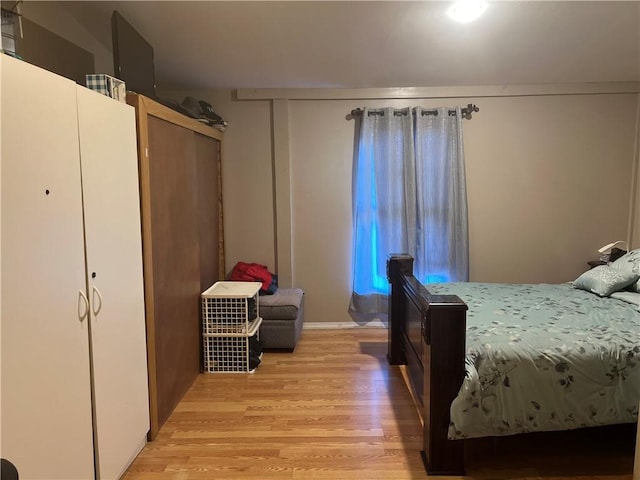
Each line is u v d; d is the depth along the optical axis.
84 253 1.64
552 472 2.03
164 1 2.18
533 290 3.12
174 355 2.66
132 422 2.06
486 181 4.05
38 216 1.38
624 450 2.20
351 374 3.16
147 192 2.21
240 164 4.07
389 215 3.97
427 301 2.00
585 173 4.03
